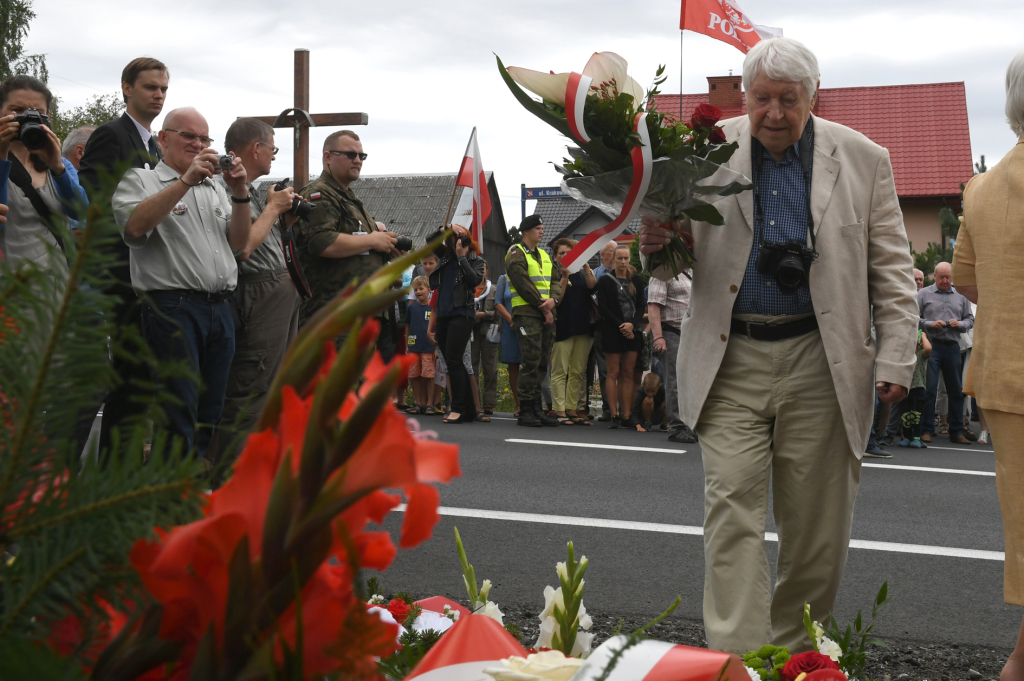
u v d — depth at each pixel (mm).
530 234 9555
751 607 2557
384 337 4699
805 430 2680
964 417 10461
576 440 8391
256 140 4664
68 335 357
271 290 4445
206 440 2020
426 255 386
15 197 3420
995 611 3732
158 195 3480
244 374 4418
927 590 4004
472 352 10477
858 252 2719
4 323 359
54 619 383
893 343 2697
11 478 363
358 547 383
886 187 2785
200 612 373
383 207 44719
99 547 371
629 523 5059
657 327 8461
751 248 2725
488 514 5180
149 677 396
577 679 764
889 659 3158
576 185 2680
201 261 3805
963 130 37188
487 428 9156
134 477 373
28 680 354
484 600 1301
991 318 2541
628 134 2561
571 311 9789
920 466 7707
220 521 361
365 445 360
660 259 2805
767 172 2766
